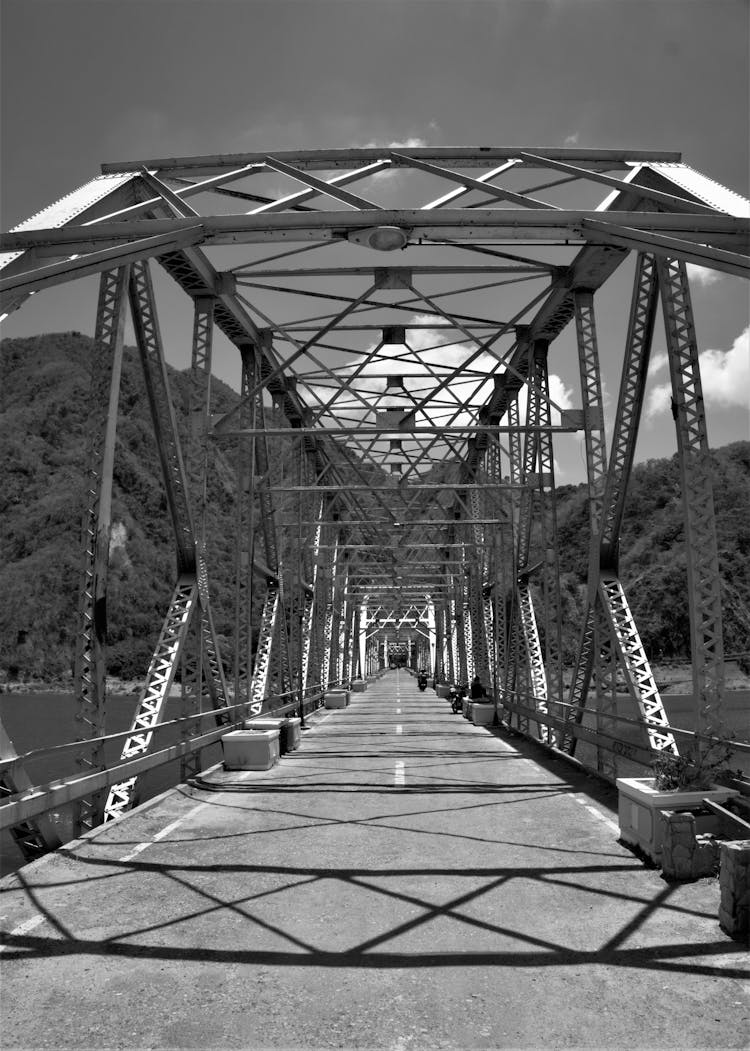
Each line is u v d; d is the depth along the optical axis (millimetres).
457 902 6148
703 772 7426
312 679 31219
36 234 8617
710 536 9266
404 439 24125
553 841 8172
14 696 120250
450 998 4387
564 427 14555
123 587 139000
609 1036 3924
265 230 9195
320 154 11781
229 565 107000
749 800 7180
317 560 30625
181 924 5656
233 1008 4277
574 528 132250
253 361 18766
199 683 13703
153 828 8945
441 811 9930
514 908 5977
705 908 5879
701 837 6973
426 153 11875
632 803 7758
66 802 7746
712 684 8898
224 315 16672
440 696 42812
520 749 17250
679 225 9250
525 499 20906
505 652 23703
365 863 7371
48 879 6840
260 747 13969
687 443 9516
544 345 18281
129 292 12273
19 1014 4219
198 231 9039
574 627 64562
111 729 49156
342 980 4645
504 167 10609
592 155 12078
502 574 24281
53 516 167000
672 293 9805
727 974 4676
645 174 11539
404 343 16250
